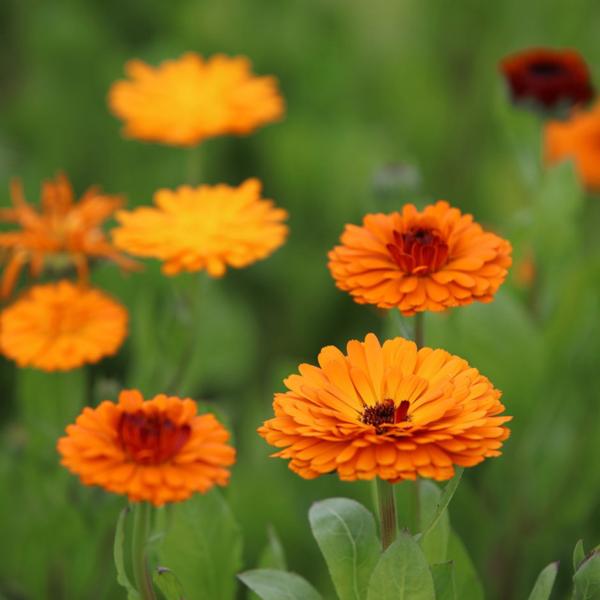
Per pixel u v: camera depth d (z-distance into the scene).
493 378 1.14
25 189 1.41
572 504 1.15
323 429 0.84
